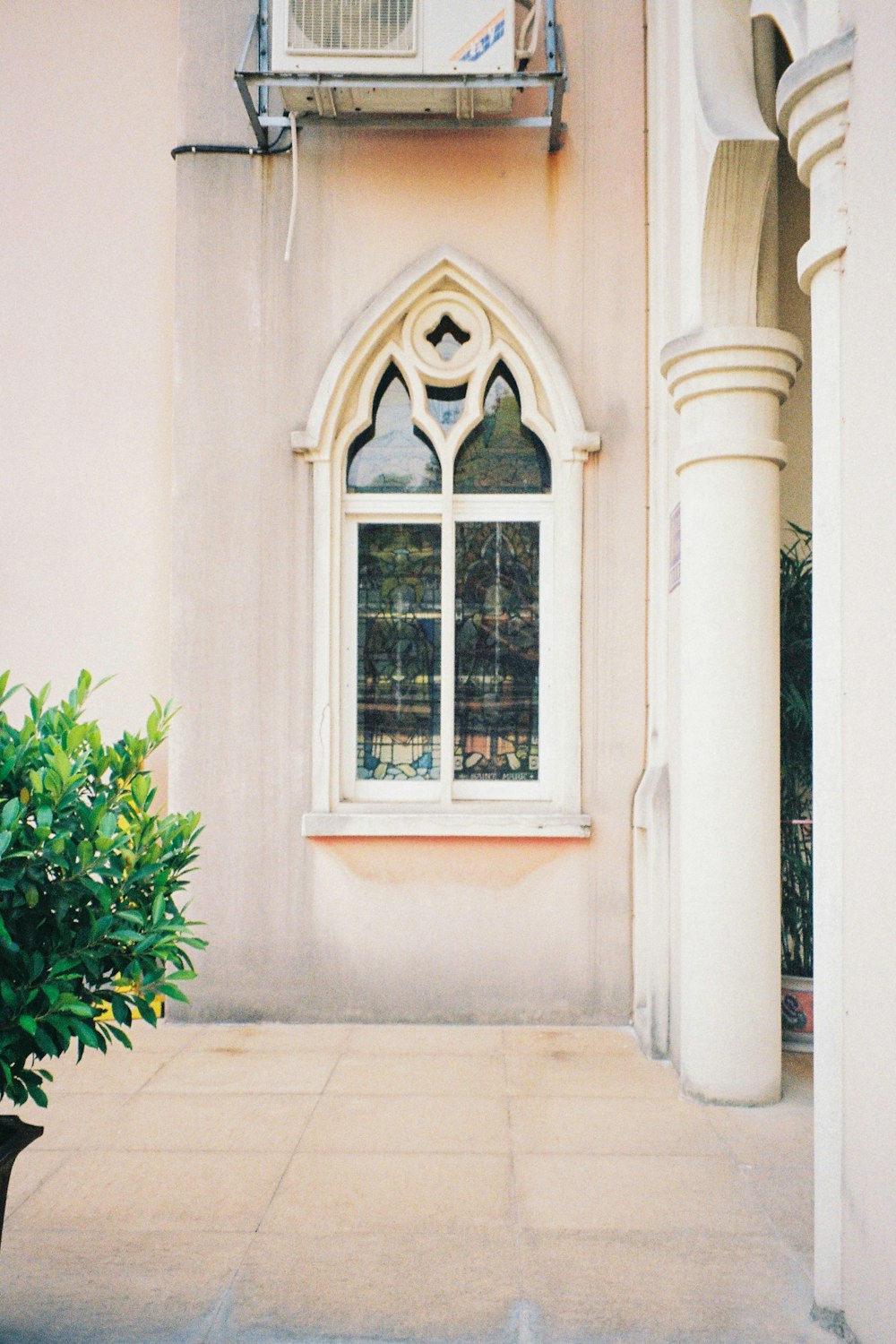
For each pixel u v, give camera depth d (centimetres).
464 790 570
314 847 548
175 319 562
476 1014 545
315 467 556
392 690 576
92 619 596
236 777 552
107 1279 296
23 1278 296
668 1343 267
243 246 564
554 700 567
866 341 262
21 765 250
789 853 527
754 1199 350
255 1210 339
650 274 554
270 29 526
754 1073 433
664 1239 322
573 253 562
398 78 514
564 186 564
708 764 441
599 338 559
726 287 440
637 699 550
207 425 560
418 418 568
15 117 607
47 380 601
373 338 559
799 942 528
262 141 559
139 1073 470
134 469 599
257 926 548
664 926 498
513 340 570
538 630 575
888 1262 244
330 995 547
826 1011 278
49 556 597
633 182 564
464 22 513
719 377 437
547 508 574
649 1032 496
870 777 257
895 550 246
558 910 545
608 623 552
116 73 609
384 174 564
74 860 245
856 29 266
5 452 599
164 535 598
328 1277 298
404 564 578
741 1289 293
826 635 280
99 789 265
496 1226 329
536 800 569
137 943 254
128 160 607
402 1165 375
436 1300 286
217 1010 547
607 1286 295
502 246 562
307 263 562
